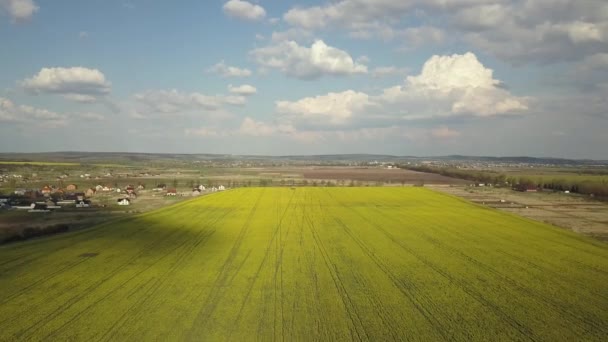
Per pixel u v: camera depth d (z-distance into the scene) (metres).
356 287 40.81
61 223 80.00
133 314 33.88
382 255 53.38
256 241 61.16
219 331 30.73
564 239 63.00
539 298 38.19
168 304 36.03
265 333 30.44
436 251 55.62
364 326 31.78
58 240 61.53
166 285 41.16
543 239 63.00
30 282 42.16
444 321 32.88
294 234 66.31
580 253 54.69
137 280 42.72
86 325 31.81
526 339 29.98
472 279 43.62
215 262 49.66
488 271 46.56
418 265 48.84
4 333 30.59
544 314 34.47
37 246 57.81
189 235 65.06
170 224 74.25
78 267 47.41
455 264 49.31
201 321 32.50
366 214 86.19
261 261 50.25
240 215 84.31
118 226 72.25
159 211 89.12
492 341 29.62
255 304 36.12
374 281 42.72
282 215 84.56
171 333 30.39
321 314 34.03
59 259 50.84
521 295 38.94
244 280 42.81
